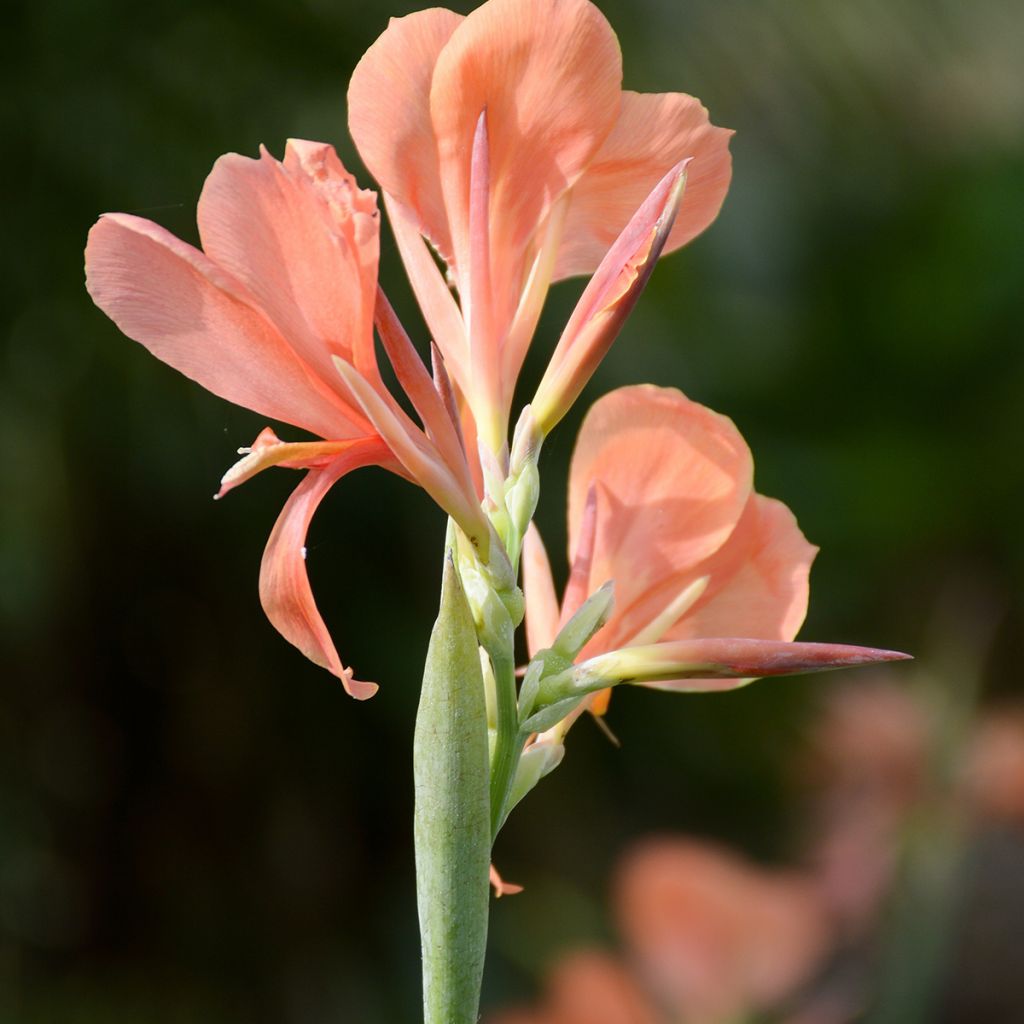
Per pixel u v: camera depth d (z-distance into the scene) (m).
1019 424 3.45
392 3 2.78
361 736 3.00
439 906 1.07
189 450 2.70
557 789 3.12
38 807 2.85
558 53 1.08
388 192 1.09
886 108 3.54
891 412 3.62
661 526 1.12
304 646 1.08
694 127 1.10
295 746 2.99
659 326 3.31
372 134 1.09
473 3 2.77
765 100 3.41
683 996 1.27
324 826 3.00
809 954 1.28
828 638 3.37
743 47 3.21
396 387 2.45
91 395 2.64
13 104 2.52
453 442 1.07
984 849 1.52
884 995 1.29
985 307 3.55
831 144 3.55
